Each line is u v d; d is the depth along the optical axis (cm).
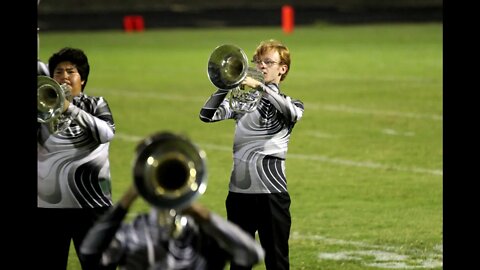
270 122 1441
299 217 2219
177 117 3866
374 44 7169
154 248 1001
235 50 1391
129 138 3381
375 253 1895
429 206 2330
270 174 1439
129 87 4912
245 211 1451
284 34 8419
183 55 6625
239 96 1441
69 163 1379
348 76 5169
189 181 929
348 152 3061
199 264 1007
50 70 1395
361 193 2480
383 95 4362
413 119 3672
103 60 6359
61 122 1330
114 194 2483
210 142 3294
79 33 8969
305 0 10994
